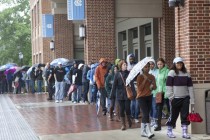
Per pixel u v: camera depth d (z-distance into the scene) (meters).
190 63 11.43
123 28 27.03
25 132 12.38
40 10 38.06
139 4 19.86
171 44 19.30
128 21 25.89
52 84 23.00
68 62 24.14
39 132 12.27
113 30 20.06
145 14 19.77
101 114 15.95
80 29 20.19
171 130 10.91
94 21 19.98
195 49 11.45
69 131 12.28
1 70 30.20
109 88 13.98
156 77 12.03
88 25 19.94
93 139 10.91
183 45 11.80
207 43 11.49
